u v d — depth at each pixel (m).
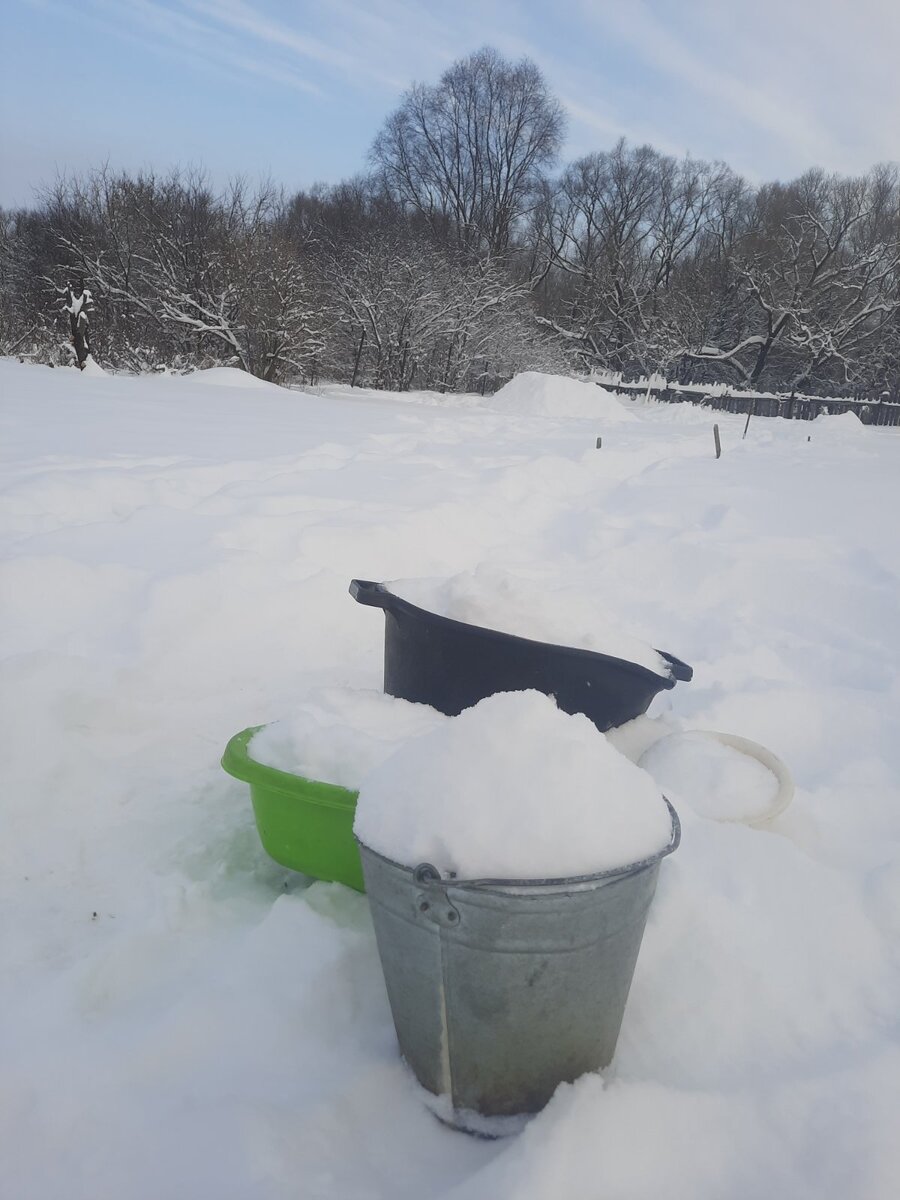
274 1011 1.79
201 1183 1.45
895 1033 1.82
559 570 5.43
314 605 4.09
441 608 2.63
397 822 1.49
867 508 7.33
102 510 5.19
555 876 1.39
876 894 2.23
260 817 2.19
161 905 2.14
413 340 30.67
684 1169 1.47
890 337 43.62
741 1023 1.82
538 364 33.75
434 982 1.50
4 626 3.55
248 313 25.09
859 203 47.00
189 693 3.38
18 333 24.81
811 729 3.35
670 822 1.57
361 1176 1.48
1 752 2.72
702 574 5.27
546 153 48.31
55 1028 1.75
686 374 45.69
